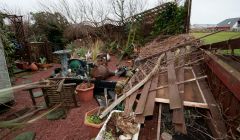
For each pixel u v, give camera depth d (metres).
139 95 2.85
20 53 8.92
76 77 5.26
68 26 12.66
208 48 3.63
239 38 2.52
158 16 9.88
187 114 2.63
